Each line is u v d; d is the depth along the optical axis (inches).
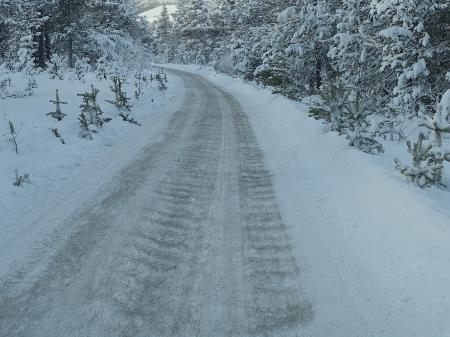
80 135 430.0
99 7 1565.0
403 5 501.0
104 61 1161.4
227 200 277.6
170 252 207.2
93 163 354.9
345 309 166.9
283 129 527.5
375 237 217.2
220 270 192.5
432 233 195.9
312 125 473.4
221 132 505.7
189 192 290.8
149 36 2630.4
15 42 1221.7
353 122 358.9
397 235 209.5
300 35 828.0
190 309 164.1
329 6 788.0
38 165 328.2
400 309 165.8
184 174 330.0
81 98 633.6
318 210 261.3
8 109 487.2
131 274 186.2
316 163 358.9
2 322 153.8
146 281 181.5
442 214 205.5
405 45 522.0
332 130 398.0
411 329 154.9
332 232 231.5
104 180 310.5
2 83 686.5
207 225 239.0
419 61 510.3
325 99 403.5
